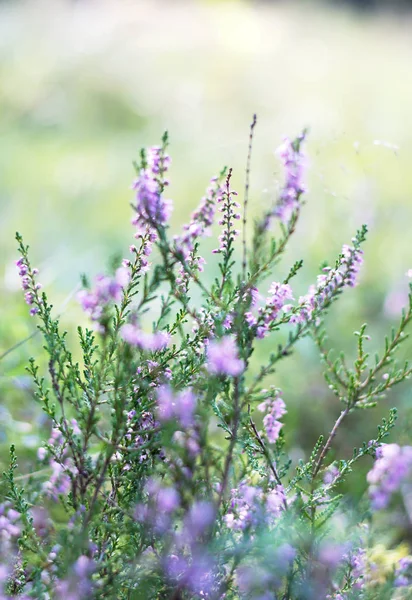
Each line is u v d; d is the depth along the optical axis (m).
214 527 0.77
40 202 2.11
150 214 0.77
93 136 3.11
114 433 0.78
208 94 3.34
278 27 4.54
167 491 0.76
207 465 0.76
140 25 4.22
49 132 3.09
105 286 0.76
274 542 0.77
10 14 4.38
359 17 5.00
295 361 1.21
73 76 3.43
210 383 0.76
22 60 3.62
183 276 0.82
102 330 0.77
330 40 4.34
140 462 0.81
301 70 3.67
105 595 0.78
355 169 1.93
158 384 0.80
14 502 0.83
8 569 0.82
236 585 0.80
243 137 2.70
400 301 1.37
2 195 2.17
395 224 1.86
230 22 4.40
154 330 0.81
